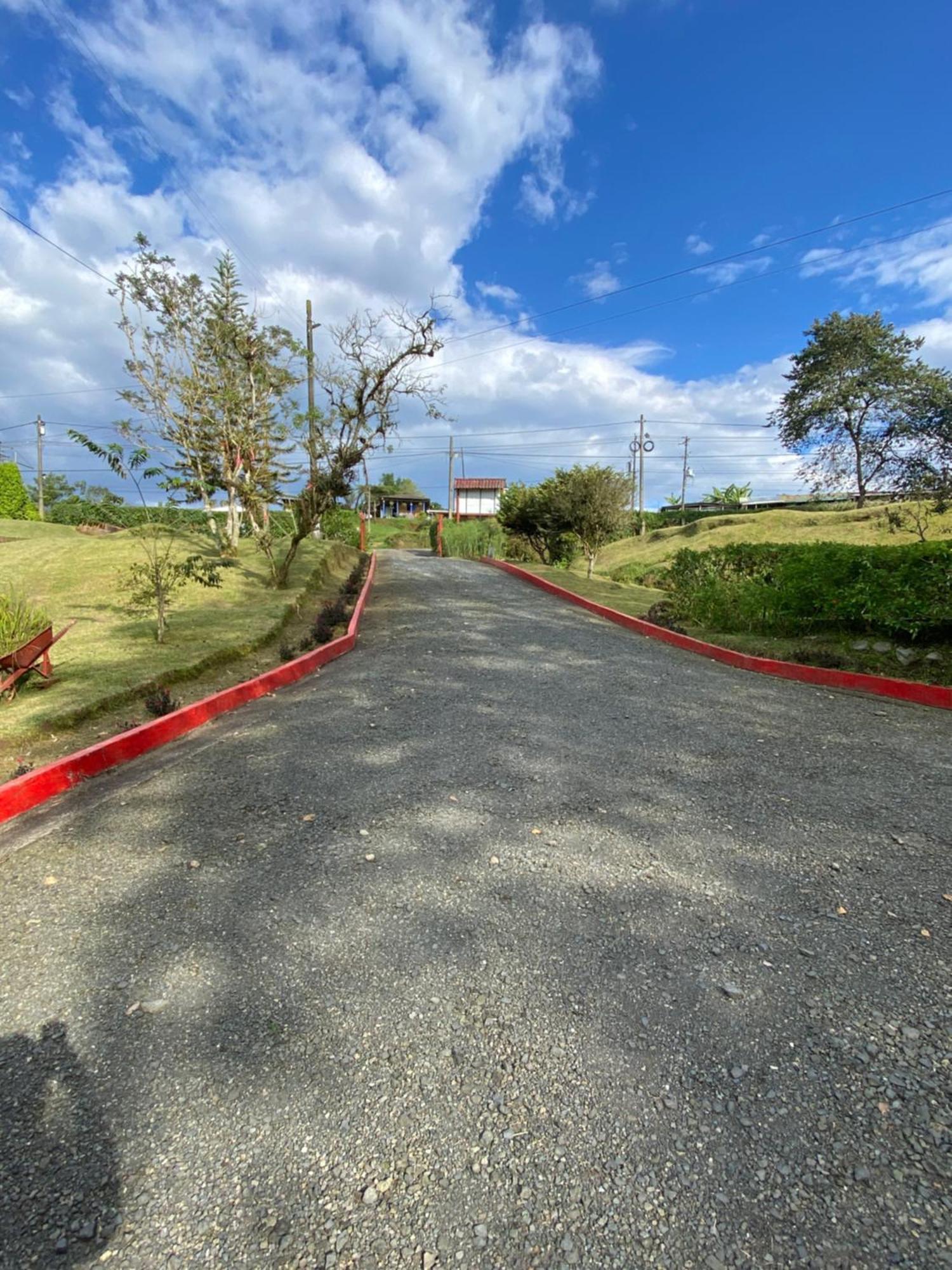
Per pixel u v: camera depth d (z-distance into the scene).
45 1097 1.59
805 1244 1.26
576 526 15.20
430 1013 1.85
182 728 4.43
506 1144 1.46
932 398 7.89
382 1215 1.31
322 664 6.57
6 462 26.34
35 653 4.86
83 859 2.76
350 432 10.03
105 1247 1.26
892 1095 1.58
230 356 12.98
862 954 2.11
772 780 3.55
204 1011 1.87
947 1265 1.21
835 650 6.70
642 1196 1.35
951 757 3.95
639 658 7.00
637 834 2.92
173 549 11.88
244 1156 1.44
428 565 19.08
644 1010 1.86
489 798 3.29
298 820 3.08
